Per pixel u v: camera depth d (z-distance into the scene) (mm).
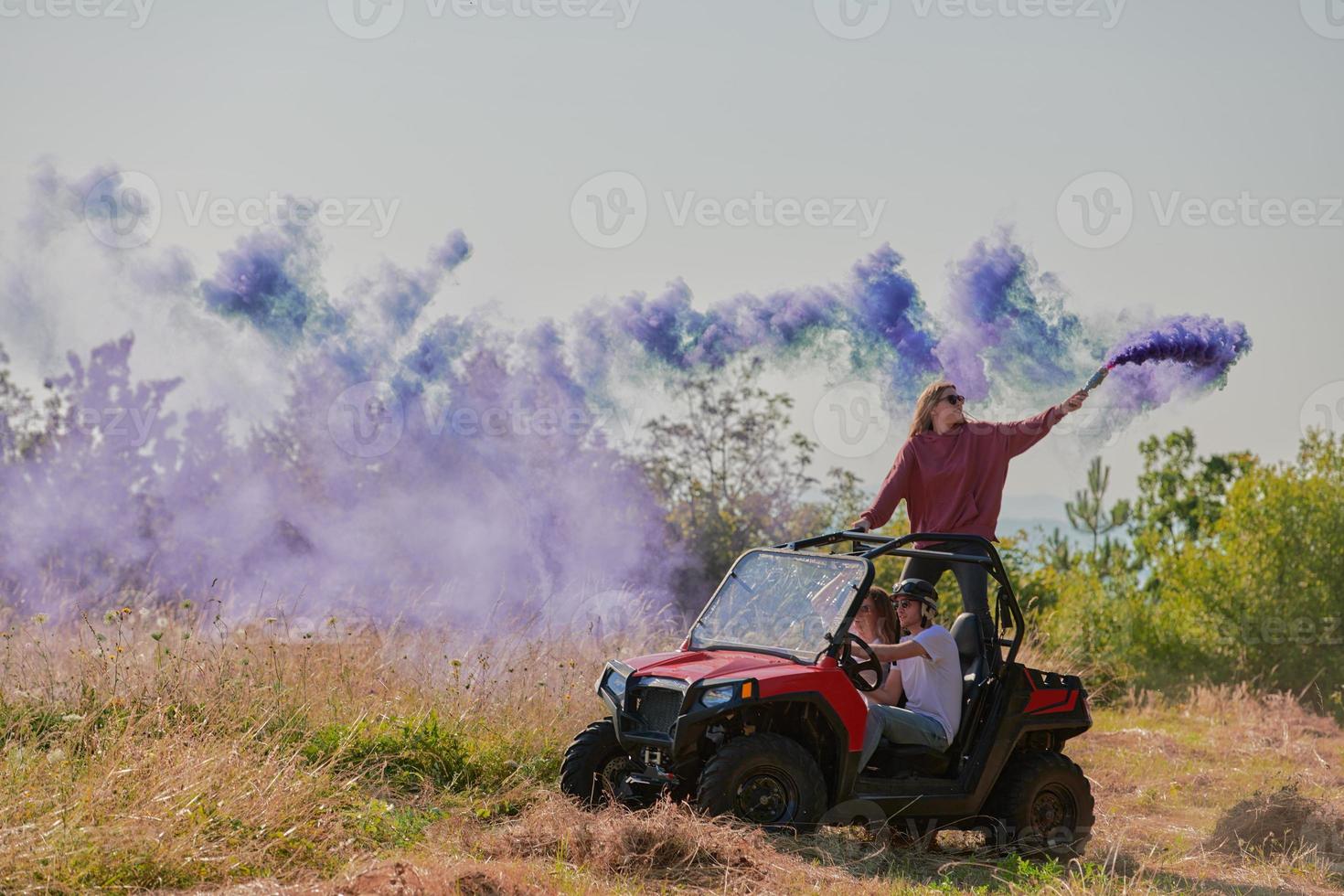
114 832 15086
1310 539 47594
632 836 16562
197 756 17484
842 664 18547
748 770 17516
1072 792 20141
